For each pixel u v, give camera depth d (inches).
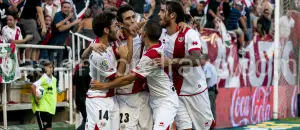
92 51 697.0
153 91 729.6
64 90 1167.6
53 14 1151.6
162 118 716.0
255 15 1596.9
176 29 761.0
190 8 1355.8
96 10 1225.4
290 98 1748.3
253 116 1568.7
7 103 1081.4
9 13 1074.7
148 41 717.3
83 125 1015.0
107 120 695.1
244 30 1547.7
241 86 1531.7
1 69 1016.9
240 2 1528.1
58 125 1123.9
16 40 1082.7
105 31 692.7
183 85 791.1
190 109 799.7
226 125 1445.6
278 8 1625.2
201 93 794.8
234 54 1505.9
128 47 705.0
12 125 1112.2
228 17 1487.5
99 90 697.6
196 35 748.6
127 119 729.0
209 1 1414.9
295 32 1733.5
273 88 1675.7
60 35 1166.3
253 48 1588.3
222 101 1433.3
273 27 1673.2
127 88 727.1
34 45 1104.2
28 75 1138.0
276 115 1670.8
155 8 1253.1
